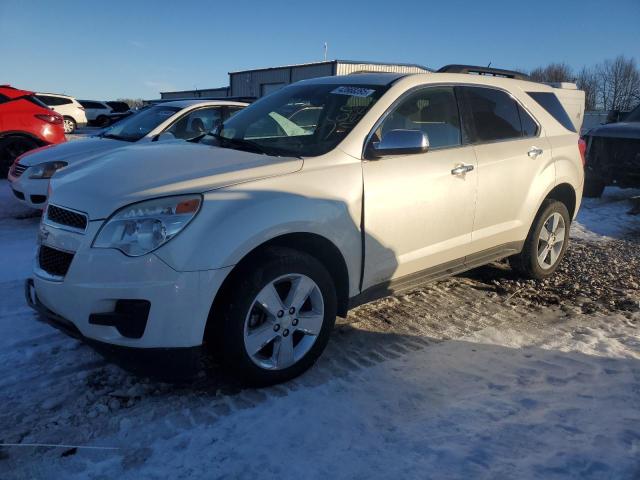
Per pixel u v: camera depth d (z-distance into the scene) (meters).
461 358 3.68
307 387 3.24
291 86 4.62
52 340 3.70
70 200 3.04
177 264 2.74
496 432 2.82
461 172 4.09
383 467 2.54
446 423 2.90
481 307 4.62
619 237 7.46
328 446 2.69
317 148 3.56
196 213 2.83
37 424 2.80
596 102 48.88
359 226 3.47
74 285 2.83
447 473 2.49
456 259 4.29
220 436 2.75
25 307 4.22
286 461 2.57
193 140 4.26
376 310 4.46
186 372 2.87
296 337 3.35
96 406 2.97
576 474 2.49
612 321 4.39
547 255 5.28
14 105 10.17
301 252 3.20
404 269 3.86
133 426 2.82
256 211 2.97
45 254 3.10
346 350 3.74
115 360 2.88
